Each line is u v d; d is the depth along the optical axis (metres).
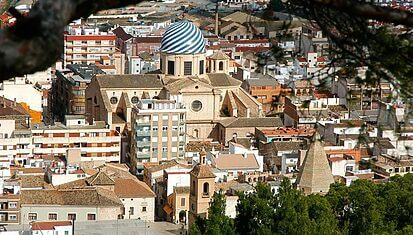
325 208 174.25
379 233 170.88
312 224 163.88
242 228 170.12
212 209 172.38
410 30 41.19
